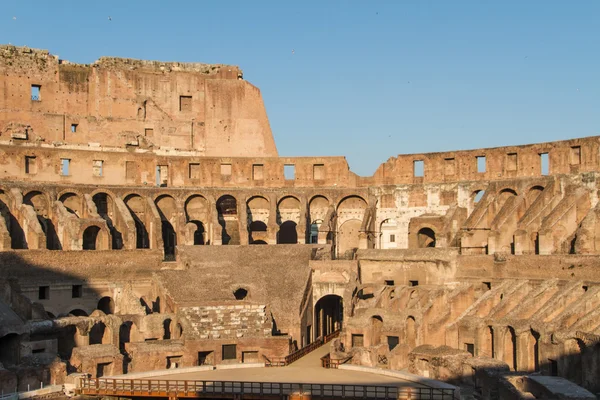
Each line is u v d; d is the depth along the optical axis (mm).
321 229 92062
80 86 99438
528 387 51344
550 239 77562
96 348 64562
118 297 81875
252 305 73812
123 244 86812
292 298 77625
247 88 107438
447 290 75125
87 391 56844
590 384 55844
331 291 81812
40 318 67688
